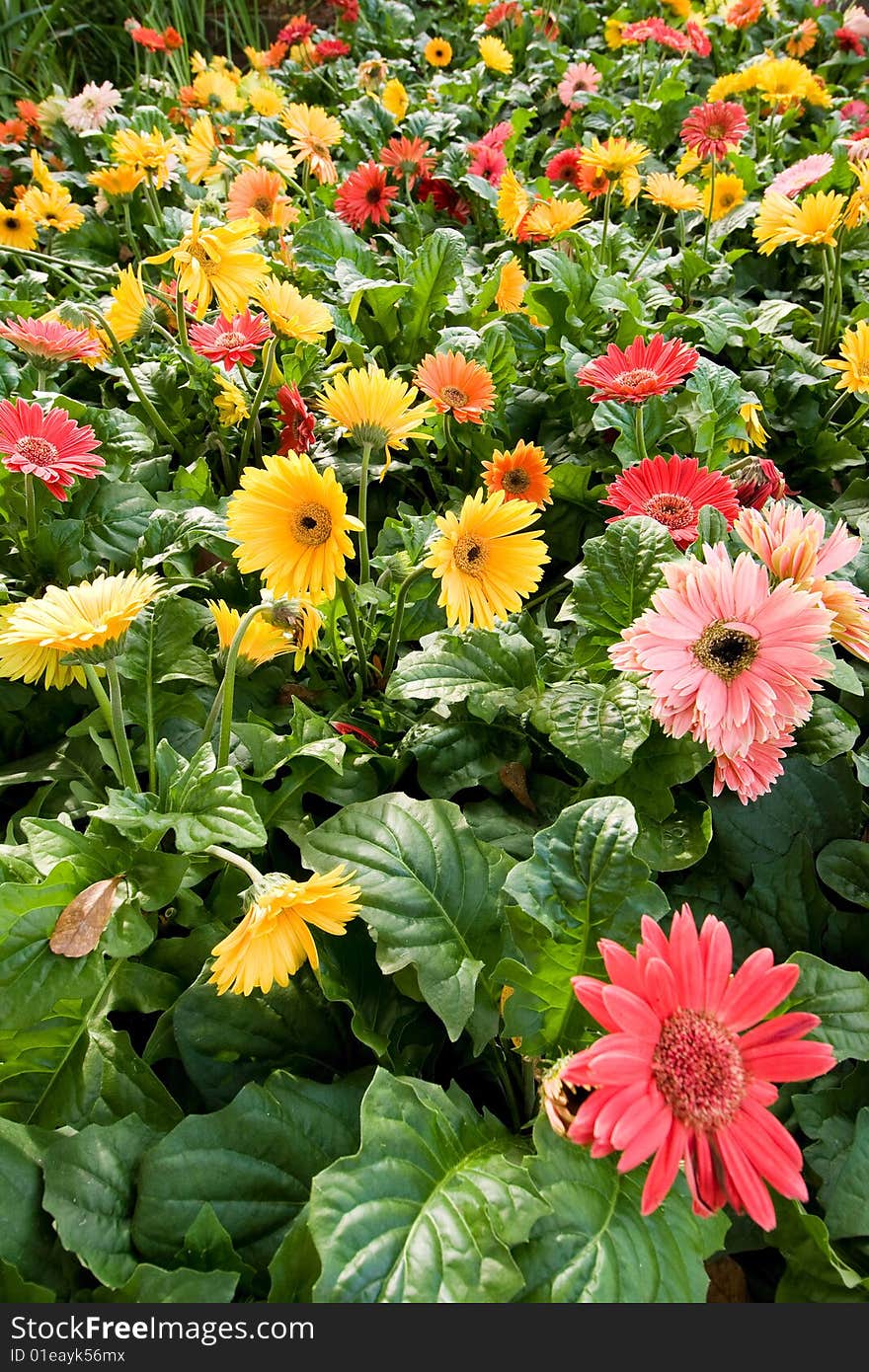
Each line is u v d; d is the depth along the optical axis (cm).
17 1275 121
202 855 171
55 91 635
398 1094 131
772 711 152
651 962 114
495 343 294
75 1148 133
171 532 233
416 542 229
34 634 145
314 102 680
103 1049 151
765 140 536
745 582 156
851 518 270
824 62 685
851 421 307
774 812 187
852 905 195
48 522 235
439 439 281
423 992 152
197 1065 154
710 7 708
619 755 167
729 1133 111
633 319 315
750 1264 153
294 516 162
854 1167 139
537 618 244
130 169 400
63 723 216
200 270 227
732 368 349
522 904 142
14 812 211
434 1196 124
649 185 398
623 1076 108
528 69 681
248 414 282
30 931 143
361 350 301
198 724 205
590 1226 123
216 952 137
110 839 157
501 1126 145
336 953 164
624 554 191
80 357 251
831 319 344
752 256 424
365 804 171
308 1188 137
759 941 179
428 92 632
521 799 193
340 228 348
